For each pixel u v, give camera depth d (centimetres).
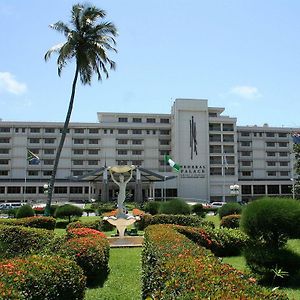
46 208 3316
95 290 981
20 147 8500
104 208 4591
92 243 1126
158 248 778
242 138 9156
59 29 3397
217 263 582
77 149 8644
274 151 9238
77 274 762
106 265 1177
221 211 2864
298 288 983
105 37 3428
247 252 1112
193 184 8381
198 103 8575
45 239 1375
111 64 3509
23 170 8444
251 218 1149
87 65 3372
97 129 8750
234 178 8594
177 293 429
